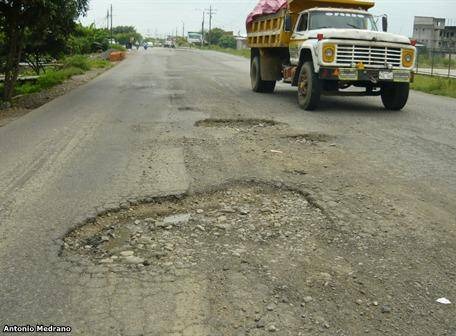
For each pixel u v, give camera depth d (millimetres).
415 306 3145
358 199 4973
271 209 4723
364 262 3691
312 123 9047
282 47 12516
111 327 2871
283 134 8062
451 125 9164
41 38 15852
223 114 9891
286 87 16203
